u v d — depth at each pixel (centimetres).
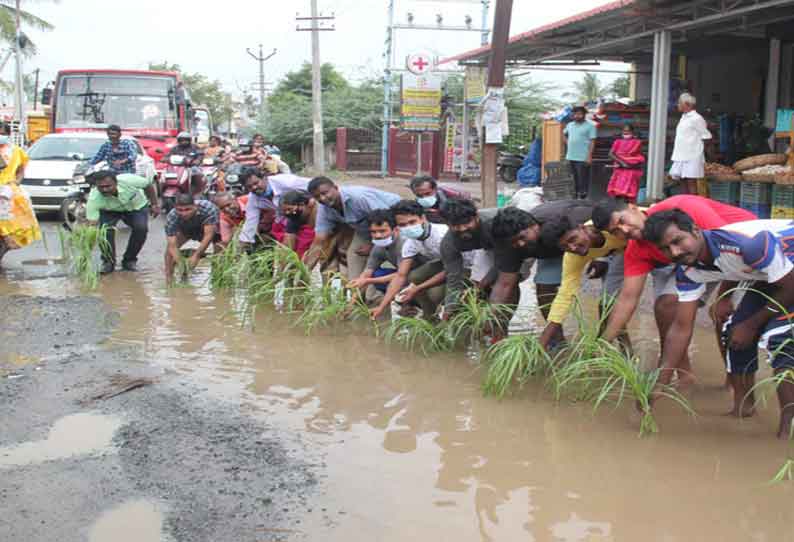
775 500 338
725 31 1183
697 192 1059
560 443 399
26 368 519
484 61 1741
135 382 489
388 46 2534
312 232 744
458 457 382
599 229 424
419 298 626
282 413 440
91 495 342
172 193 1361
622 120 1274
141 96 1538
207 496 341
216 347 571
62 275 842
